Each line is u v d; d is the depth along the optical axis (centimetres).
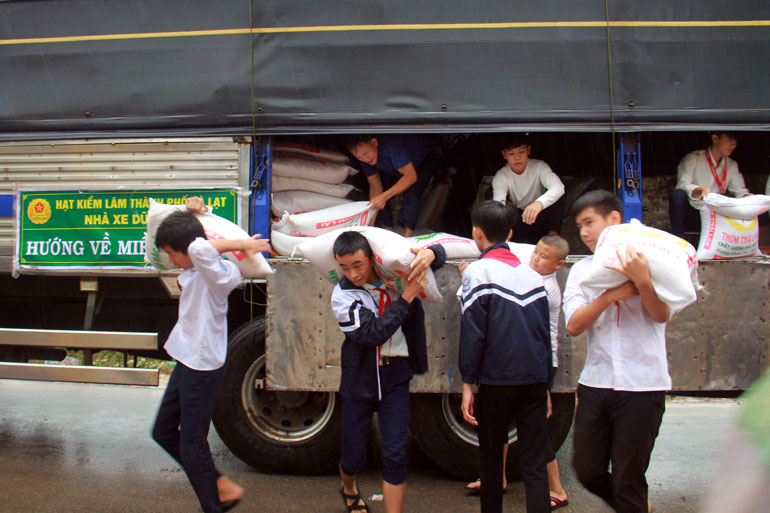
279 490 404
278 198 432
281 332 391
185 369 324
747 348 382
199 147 411
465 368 309
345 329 321
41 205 423
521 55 399
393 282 335
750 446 112
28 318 471
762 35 398
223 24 407
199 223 326
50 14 418
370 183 463
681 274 262
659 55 398
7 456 480
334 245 322
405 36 401
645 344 277
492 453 315
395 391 334
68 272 421
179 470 454
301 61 404
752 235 386
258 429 419
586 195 305
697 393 423
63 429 559
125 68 413
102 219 418
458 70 400
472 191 543
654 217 565
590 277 276
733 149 477
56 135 418
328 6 402
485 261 318
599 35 398
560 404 407
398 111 402
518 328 307
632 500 274
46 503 388
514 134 461
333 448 415
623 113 398
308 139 457
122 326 454
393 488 323
